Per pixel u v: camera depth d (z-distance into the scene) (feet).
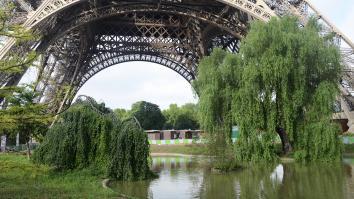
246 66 163.94
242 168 159.74
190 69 295.89
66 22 210.59
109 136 122.11
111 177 116.67
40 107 64.23
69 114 122.62
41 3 188.34
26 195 82.74
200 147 205.36
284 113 158.10
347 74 194.18
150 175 126.11
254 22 179.01
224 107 168.55
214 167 155.33
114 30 296.71
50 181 103.81
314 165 153.48
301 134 157.17
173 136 393.91
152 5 226.58
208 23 252.62
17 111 61.57
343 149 154.92
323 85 160.04
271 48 161.89
